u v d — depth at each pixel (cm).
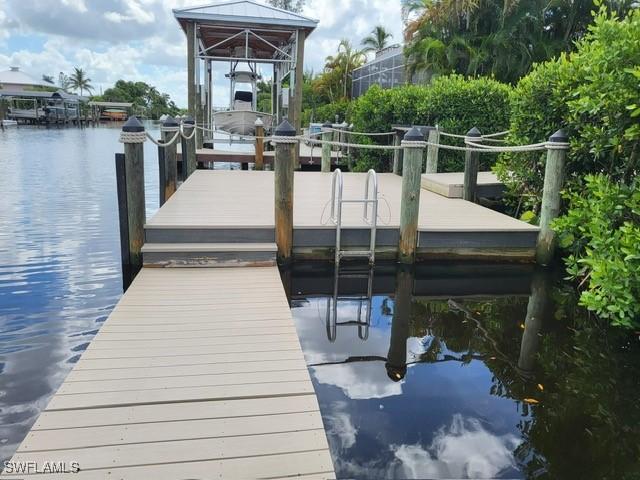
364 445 238
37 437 212
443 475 219
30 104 5484
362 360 331
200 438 216
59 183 1110
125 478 191
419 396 285
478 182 748
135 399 242
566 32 1817
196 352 294
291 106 1416
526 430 255
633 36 391
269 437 219
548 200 516
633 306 347
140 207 474
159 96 8675
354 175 1005
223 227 486
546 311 430
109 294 447
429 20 1878
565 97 529
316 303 442
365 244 518
